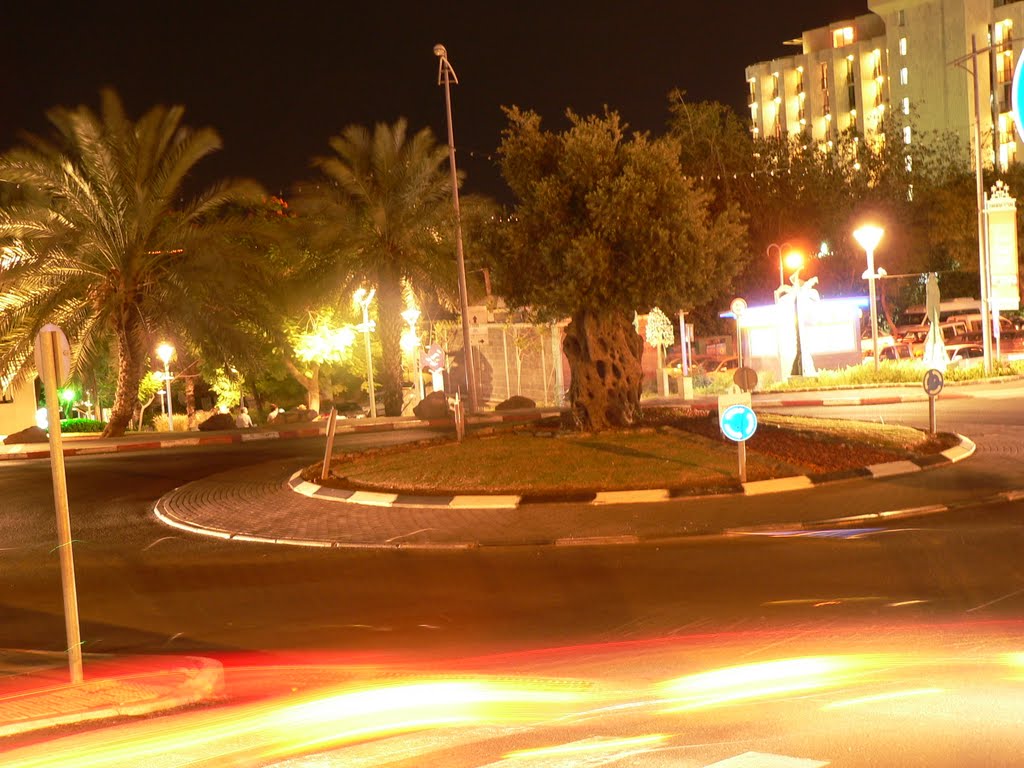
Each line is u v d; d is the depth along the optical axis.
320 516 16.95
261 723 7.20
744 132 64.06
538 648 9.02
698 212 19.58
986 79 98.12
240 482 21.36
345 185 40.47
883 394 31.86
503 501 16.59
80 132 31.61
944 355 35.12
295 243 40.53
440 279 40.47
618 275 19.33
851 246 61.97
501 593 11.38
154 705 7.83
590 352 20.12
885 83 110.56
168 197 32.56
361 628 10.29
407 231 40.16
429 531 15.10
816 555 12.13
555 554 13.30
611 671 8.05
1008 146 96.69
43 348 8.67
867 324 59.56
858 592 10.29
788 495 15.81
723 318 62.16
